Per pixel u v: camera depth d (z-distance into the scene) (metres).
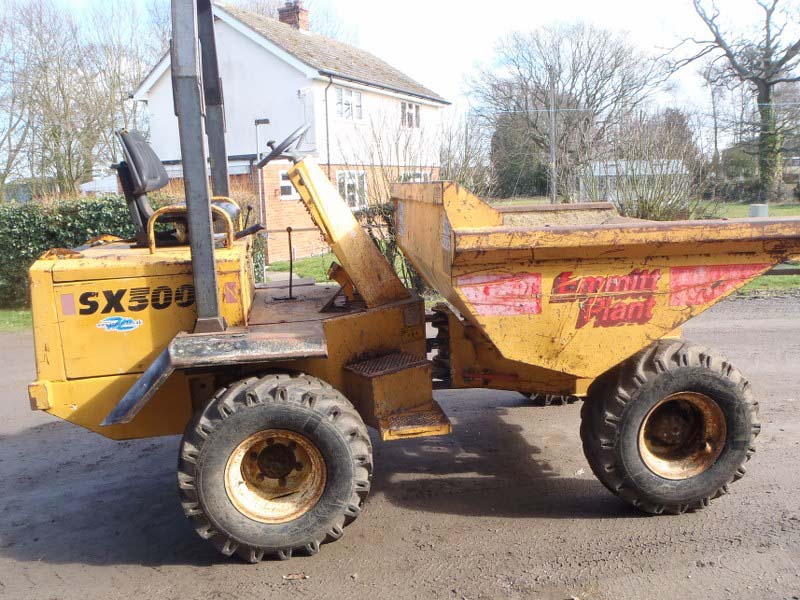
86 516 4.46
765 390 6.32
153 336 3.94
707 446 4.12
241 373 3.98
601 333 3.80
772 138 23.81
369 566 3.68
